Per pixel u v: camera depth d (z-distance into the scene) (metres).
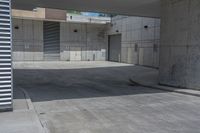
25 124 6.86
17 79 18.45
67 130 6.86
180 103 10.62
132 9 20.83
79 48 40.59
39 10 35.62
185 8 14.30
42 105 9.94
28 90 13.73
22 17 34.94
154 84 16.25
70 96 12.02
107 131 6.80
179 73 14.80
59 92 13.19
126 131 6.82
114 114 8.62
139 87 15.67
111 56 40.88
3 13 7.80
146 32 30.11
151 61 29.23
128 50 34.88
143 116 8.41
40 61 37.94
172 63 15.35
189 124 7.56
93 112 8.87
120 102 10.71
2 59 7.88
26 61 37.28
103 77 20.64
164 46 16.03
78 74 22.45
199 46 13.47
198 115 8.64
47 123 7.48
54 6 20.23
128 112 8.94
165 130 6.96
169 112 9.02
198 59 13.53
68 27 39.72
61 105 9.97
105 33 41.59
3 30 7.82
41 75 21.19
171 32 15.45
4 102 8.09
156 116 8.43
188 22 14.12
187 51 14.23
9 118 7.41
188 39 14.16
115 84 16.88
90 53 41.25
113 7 19.95
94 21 39.44
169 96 12.37
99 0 17.23
